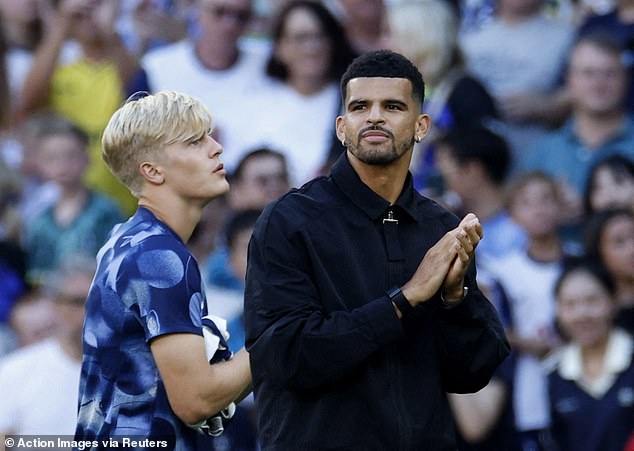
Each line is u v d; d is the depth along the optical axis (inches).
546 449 969.5
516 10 1188.5
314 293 518.6
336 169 536.7
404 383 519.8
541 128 1153.4
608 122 1141.7
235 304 1034.7
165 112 546.6
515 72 1175.0
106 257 543.5
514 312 1035.9
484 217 1085.1
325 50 1172.5
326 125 1175.6
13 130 1218.0
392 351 519.8
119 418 527.8
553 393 965.8
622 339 964.6
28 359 988.6
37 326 1053.8
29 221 1171.3
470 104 1142.3
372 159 521.3
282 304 514.0
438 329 532.7
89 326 539.8
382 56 528.7
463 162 1090.7
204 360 528.1
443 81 1163.3
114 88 1216.2
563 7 1202.0
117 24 1233.4
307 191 535.2
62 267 1074.1
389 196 533.6
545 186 1064.8
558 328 980.6
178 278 531.5
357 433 512.7
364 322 505.4
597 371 959.0
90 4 1221.1
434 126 1146.7
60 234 1159.0
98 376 534.0
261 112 1178.0
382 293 522.9
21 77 1231.5
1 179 1192.2
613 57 1136.8
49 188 1175.6
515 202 1068.5
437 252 514.0
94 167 1192.8
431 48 1159.6
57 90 1227.2
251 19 1204.5
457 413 967.0
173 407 526.3
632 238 1003.9
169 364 523.5
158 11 1240.2
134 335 530.3
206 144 552.4
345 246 523.5
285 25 1174.3
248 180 1098.7
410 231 536.1
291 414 520.7
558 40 1182.3
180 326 525.7
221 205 1107.9
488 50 1182.3
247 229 1035.3
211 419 545.0
